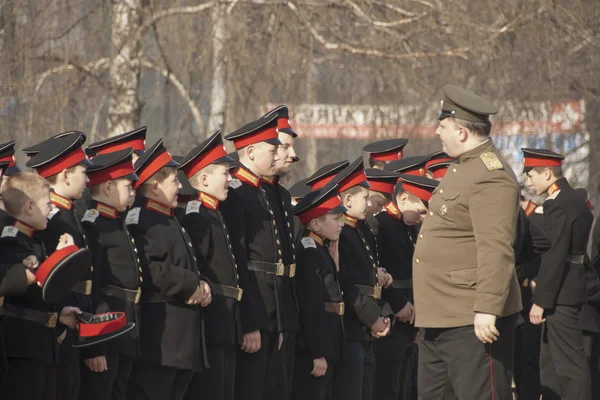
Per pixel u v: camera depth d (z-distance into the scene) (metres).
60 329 11.34
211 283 12.94
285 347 14.13
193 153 13.21
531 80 28.56
